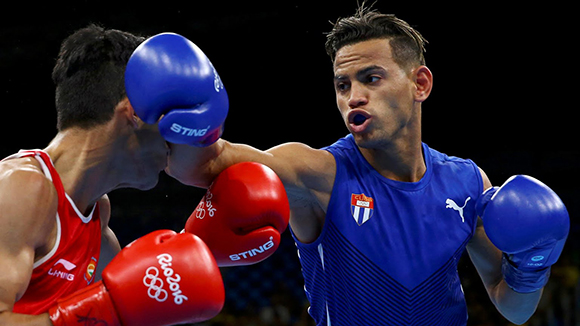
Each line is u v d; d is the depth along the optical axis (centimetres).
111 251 263
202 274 187
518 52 965
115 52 206
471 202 260
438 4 917
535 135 973
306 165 243
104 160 206
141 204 820
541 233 236
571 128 962
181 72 179
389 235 243
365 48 242
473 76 984
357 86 241
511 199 242
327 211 245
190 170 225
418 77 254
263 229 215
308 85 983
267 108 993
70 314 180
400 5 921
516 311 274
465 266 781
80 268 208
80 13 871
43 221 187
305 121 993
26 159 194
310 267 260
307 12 917
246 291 761
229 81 979
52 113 892
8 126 888
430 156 264
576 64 956
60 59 212
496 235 243
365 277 241
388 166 253
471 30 951
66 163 203
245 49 952
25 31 876
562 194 807
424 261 244
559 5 916
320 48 952
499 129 982
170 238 198
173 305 183
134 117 203
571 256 769
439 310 251
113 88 203
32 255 184
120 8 877
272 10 920
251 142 990
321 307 262
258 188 215
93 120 203
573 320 720
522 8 922
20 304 194
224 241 219
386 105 240
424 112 1001
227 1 907
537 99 977
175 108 182
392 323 243
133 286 183
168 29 906
